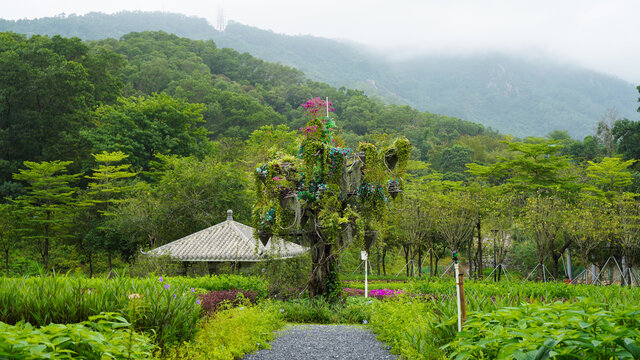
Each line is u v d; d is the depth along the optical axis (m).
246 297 10.78
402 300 8.80
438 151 88.62
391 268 38.19
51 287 5.30
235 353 6.26
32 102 45.62
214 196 26.72
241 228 18.94
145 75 96.44
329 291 11.90
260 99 115.88
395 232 28.22
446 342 5.46
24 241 31.64
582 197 26.70
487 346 4.09
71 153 46.34
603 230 21.78
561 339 3.38
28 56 45.16
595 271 27.78
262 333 7.57
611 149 58.38
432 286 11.08
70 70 45.53
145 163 44.84
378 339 7.59
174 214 25.84
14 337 3.03
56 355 3.21
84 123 47.56
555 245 28.39
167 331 5.35
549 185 27.98
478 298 6.27
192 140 49.66
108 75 55.47
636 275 24.81
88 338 3.45
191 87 95.06
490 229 25.14
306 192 11.40
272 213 11.66
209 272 17.14
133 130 43.75
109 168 35.06
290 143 45.09
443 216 26.00
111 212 29.77
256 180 11.67
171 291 5.96
